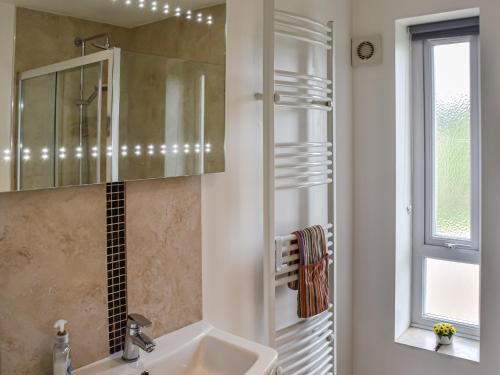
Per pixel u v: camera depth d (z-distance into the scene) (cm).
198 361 144
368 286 246
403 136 244
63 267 120
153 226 142
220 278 166
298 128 206
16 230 110
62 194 118
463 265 243
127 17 122
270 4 169
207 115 149
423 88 249
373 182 242
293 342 195
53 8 106
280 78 197
